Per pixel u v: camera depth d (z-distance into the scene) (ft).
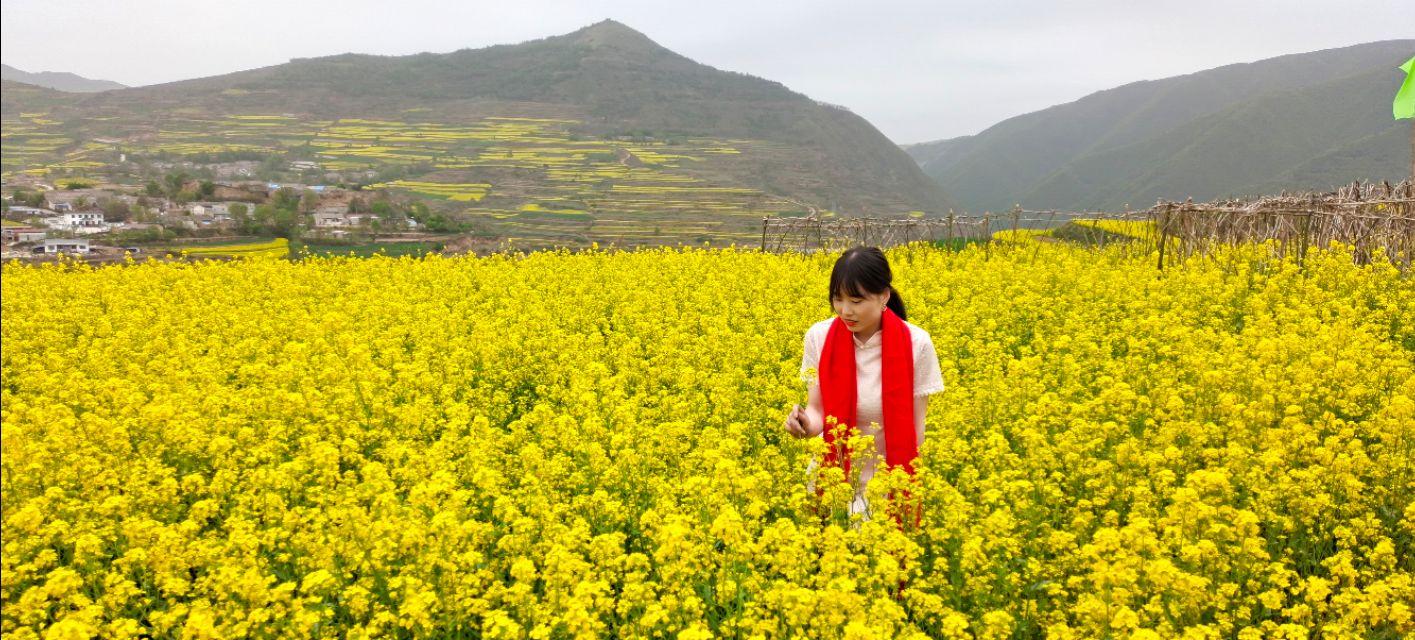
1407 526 18.03
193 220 223.30
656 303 48.83
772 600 14.85
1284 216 52.54
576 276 63.16
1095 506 20.99
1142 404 25.93
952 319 41.04
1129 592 14.58
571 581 15.84
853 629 13.05
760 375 33.42
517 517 18.66
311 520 19.45
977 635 14.94
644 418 27.76
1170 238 59.47
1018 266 61.21
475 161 634.84
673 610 15.94
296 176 562.66
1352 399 25.82
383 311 47.11
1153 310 40.65
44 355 40.11
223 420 25.85
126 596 16.42
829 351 19.22
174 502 21.18
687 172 636.89
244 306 51.65
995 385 27.27
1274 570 16.93
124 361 38.22
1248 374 27.09
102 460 24.44
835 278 17.85
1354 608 14.62
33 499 19.42
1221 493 19.21
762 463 22.22
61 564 19.88
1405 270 45.73
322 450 21.65
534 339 37.93
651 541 20.02
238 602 15.94
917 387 18.60
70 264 73.26
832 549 15.57
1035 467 20.77
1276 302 42.32
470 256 73.82
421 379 31.68
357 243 182.09
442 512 17.54
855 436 18.04
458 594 16.46
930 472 19.19
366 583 17.49
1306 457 21.48
